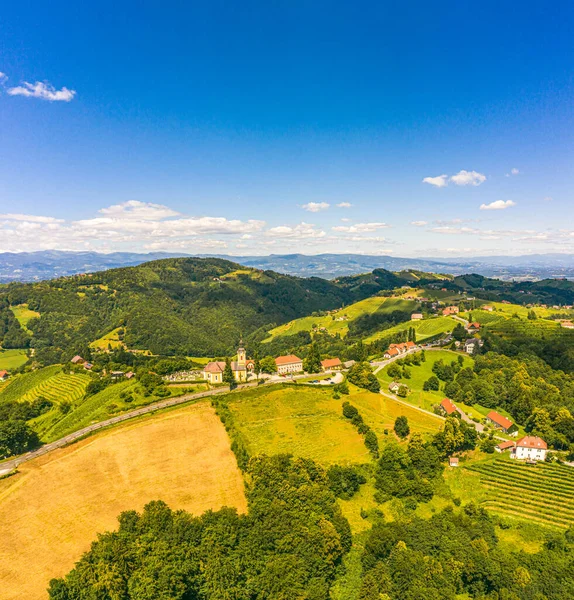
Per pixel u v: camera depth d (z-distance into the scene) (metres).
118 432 137.38
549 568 94.69
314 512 102.75
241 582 82.50
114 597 71.75
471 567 93.50
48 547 89.38
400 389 189.38
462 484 131.50
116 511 101.50
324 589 85.00
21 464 122.62
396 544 98.81
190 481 114.62
